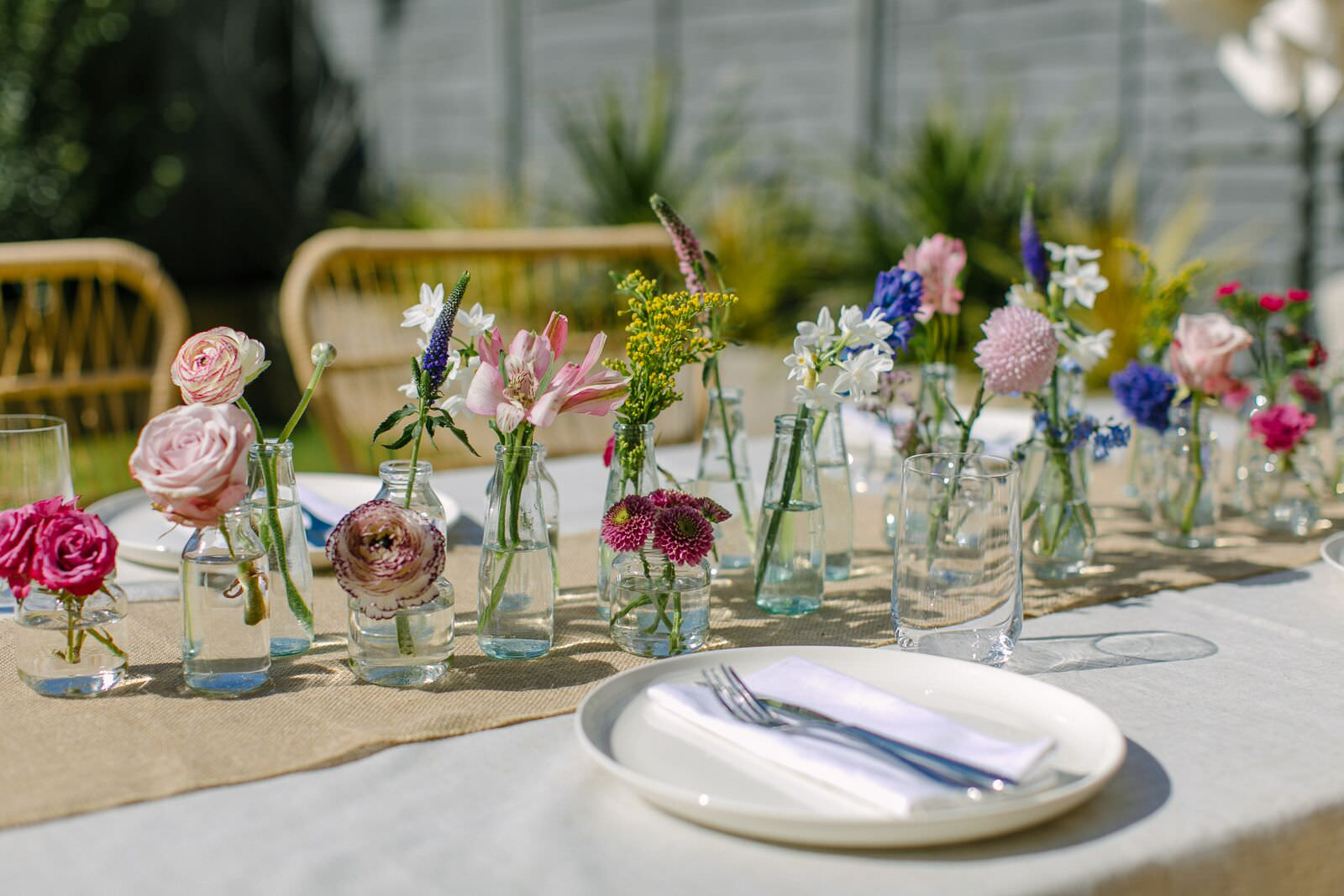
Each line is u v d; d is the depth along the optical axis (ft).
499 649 3.35
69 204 20.39
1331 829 2.54
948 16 15.89
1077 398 4.75
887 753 2.47
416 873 2.23
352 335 6.79
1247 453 4.87
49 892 2.17
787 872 2.23
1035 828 2.39
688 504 3.28
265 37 24.81
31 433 3.63
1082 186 14.52
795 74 17.65
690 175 18.53
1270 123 13.08
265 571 3.10
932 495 3.22
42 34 19.61
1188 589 4.07
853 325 3.58
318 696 3.06
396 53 24.39
